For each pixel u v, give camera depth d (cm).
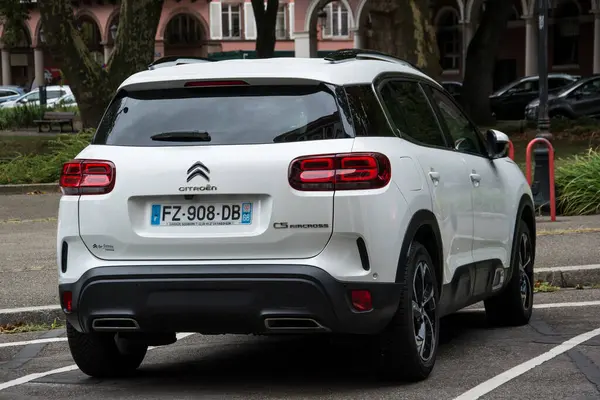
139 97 881
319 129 832
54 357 1093
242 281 812
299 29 7375
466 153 1049
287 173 817
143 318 838
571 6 7594
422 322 888
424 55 2844
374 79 901
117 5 10612
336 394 852
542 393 836
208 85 861
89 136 3194
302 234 813
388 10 2848
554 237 1795
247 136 838
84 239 858
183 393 874
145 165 845
